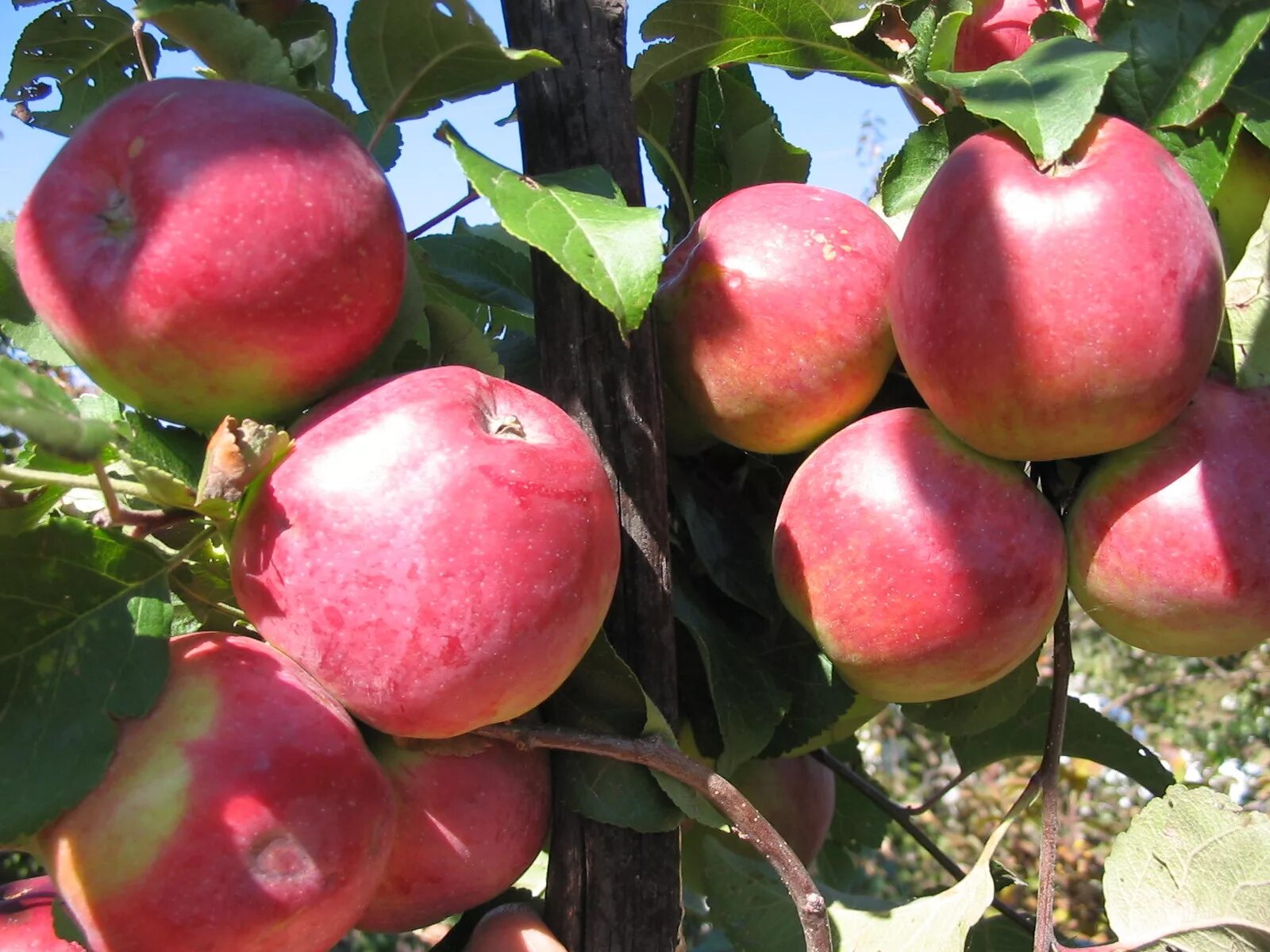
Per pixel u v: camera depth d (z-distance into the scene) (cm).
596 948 42
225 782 37
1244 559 42
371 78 44
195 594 41
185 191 37
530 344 51
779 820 55
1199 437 43
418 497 37
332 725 38
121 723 37
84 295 37
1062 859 141
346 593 37
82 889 36
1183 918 46
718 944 63
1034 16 49
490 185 40
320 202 38
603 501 39
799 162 55
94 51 49
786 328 45
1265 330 44
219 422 40
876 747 181
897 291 43
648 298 39
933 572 43
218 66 42
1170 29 45
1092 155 42
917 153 48
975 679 45
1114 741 55
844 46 51
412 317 42
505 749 42
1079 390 41
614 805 42
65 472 40
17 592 37
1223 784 159
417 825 41
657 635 43
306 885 37
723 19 50
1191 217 41
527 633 38
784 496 47
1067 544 45
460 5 41
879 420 45
